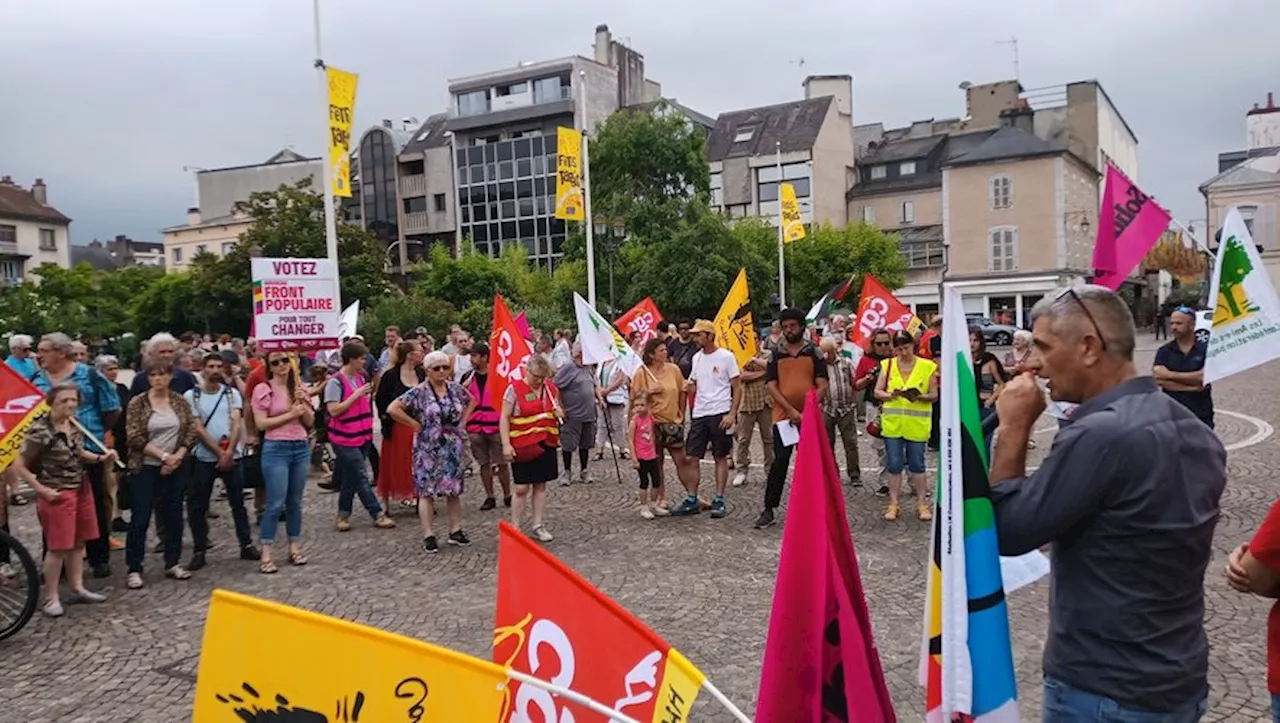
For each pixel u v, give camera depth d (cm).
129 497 747
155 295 4341
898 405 859
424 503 821
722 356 916
